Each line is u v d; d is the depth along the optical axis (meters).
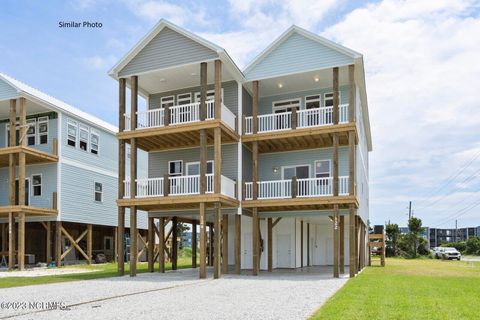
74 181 26.94
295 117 19.62
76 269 23.47
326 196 18.45
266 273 20.34
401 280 16.06
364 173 27.34
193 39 19.31
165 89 23.03
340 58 19.14
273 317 8.59
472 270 23.42
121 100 20.41
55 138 25.89
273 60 20.44
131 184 19.53
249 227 23.83
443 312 9.02
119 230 19.52
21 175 23.06
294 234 23.59
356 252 21.16
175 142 21.50
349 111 18.69
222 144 21.33
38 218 25.45
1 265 25.14
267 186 20.11
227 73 20.72
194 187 19.12
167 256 34.09
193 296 11.92
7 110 26.12
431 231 107.38
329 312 8.84
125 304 10.52
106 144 30.42
